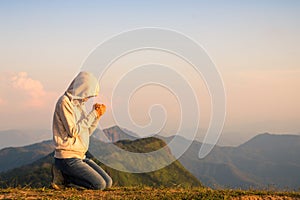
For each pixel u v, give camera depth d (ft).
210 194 29.55
